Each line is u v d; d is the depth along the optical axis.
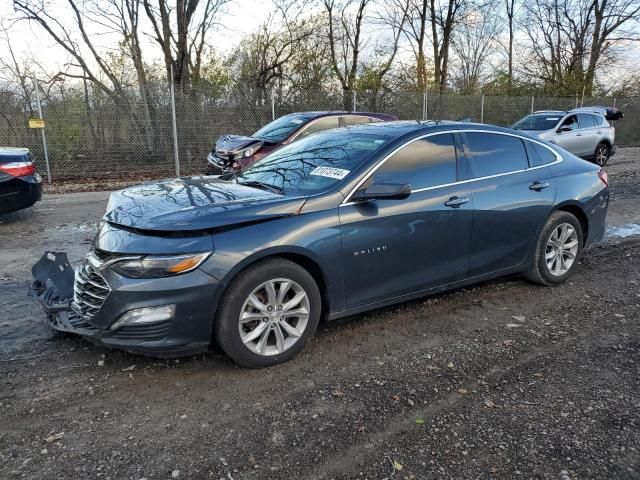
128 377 3.28
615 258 5.94
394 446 2.64
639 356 3.61
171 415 2.89
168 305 3.04
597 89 29.08
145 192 3.89
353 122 10.07
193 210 3.31
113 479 2.39
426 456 2.56
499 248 4.52
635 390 3.17
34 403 2.99
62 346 3.68
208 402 3.02
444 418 2.88
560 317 4.29
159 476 2.41
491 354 3.64
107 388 3.16
